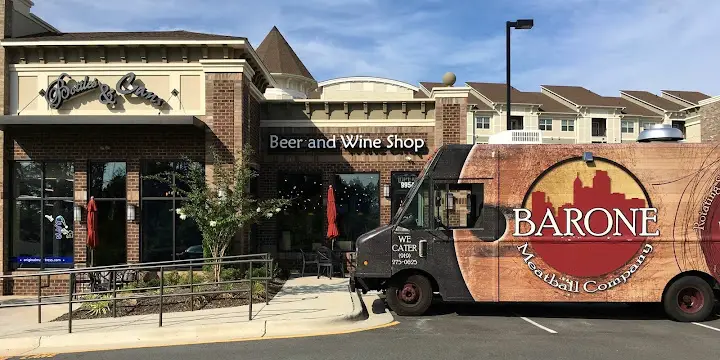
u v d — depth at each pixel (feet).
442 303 38.04
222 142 47.01
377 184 55.26
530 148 32.94
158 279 41.81
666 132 33.45
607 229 32.40
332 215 50.06
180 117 44.80
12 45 47.09
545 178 32.76
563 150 32.78
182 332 28.27
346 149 55.11
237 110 47.11
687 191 32.35
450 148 33.24
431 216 32.99
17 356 24.97
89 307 35.09
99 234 47.93
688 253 32.12
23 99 47.91
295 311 32.48
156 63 47.88
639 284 32.24
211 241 41.34
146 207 47.98
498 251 32.63
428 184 33.22
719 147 32.40
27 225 48.39
